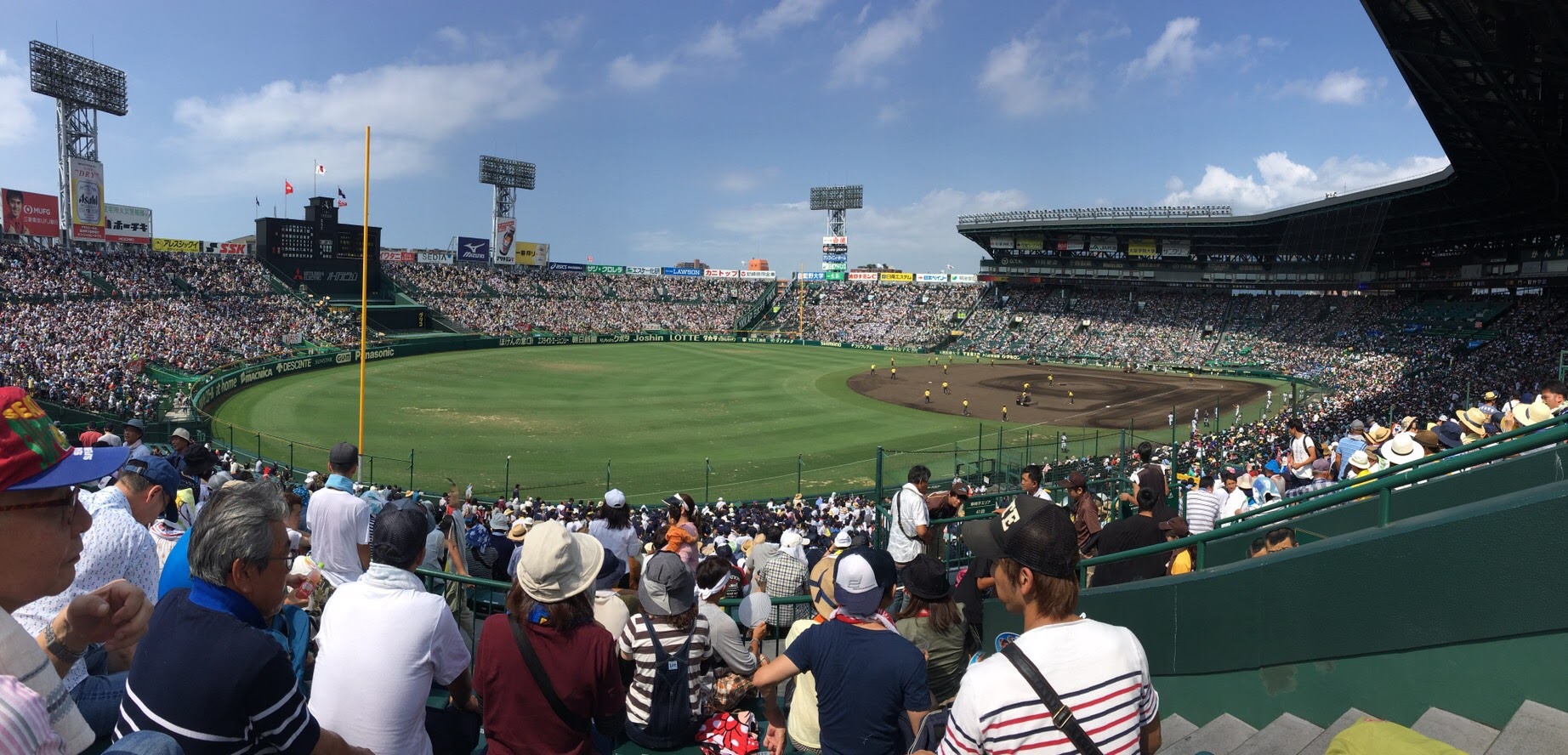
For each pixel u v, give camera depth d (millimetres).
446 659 4180
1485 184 51375
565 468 37281
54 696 2455
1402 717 4930
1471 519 4551
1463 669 4641
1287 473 15438
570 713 4230
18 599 2648
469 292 98062
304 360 60312
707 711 5648
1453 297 76062
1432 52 28984
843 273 125938
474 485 33938
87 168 65375
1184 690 6445
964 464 30672
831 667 4336
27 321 49781
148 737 2441
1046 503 3350
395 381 59281
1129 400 60562
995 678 3051
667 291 122188
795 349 100562
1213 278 92562
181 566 4457
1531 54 27344
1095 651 3045
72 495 2826
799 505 25609
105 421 33500
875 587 4402
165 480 5773
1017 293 110250
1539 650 4320
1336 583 5227
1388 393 46719
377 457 36812
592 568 4320
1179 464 26797
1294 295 89875
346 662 3930
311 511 6715
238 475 13586
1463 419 13094
